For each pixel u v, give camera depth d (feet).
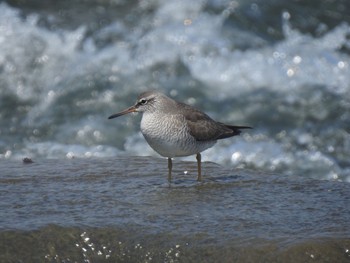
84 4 81.87
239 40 75.41
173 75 72.69
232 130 43.14
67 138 67.05
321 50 75.10
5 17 78.18
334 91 71.15
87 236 32.94
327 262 30.66
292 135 66.74
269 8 80.12
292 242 31.53
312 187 40.47
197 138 40.63
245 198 38.14
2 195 38.27
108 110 69.97
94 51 74.95
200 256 31.48
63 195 38.37
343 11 81.61
